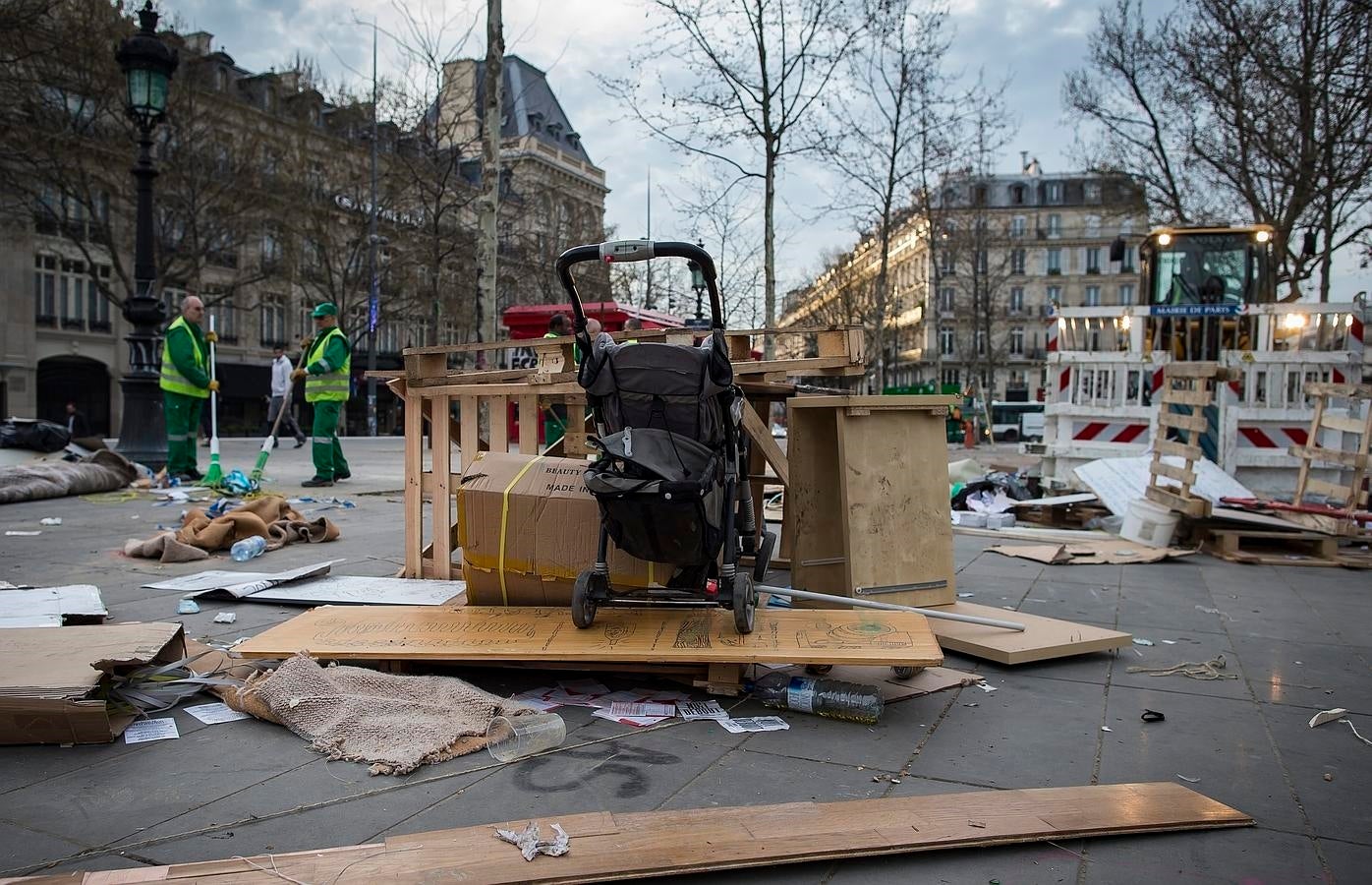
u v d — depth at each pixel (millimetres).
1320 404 8172
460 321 34906
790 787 2854
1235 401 10102
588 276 33062
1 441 12938
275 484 11469
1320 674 4195
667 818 2514
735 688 3650
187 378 10594
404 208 34688
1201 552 7672
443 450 5504
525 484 4301
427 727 3121
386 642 3758
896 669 3953
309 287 46938
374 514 8875
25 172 28766
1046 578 6449
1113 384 10594
